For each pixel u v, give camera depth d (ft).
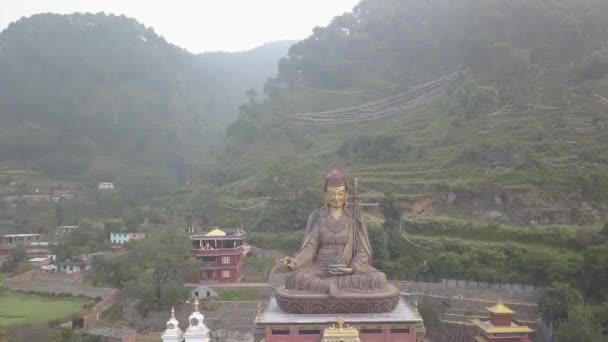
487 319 190.39
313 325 98.32
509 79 422.00
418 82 567.59
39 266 327.26
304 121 561.02
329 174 116.88
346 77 626.64
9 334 196.85
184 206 435.94
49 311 245.04
